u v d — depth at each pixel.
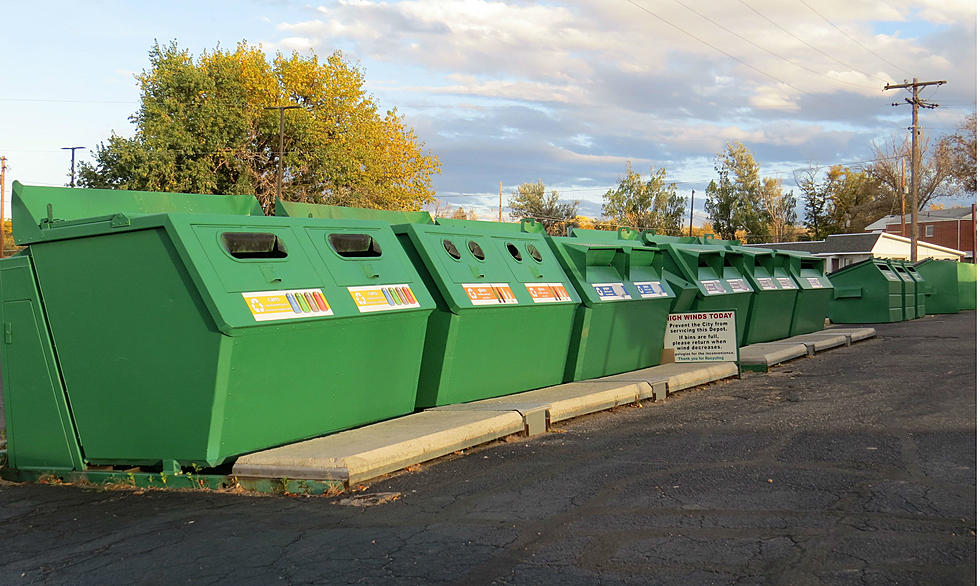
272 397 6.54
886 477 5.88
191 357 6.18
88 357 6.76
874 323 24.00
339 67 50.19
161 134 42.50
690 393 10.86
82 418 6.88
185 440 6.31
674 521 4.96
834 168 96.81
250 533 5.05
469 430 7.22
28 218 6.96
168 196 7.88
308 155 46.06
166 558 4.66
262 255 6.96
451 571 4.24
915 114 50.16
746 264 15.63
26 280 7.07
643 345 12.16
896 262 26.16
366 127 51.03
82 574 4.49
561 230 81.69
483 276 8.93
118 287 6.52
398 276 7.79
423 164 55.41
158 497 6.14
